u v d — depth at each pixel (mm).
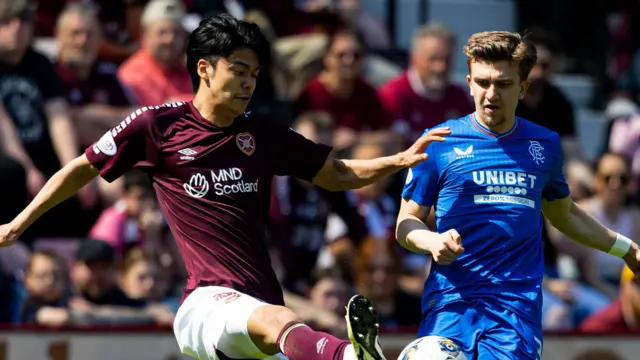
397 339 21453
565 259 25812
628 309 23906
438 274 13750
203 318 13664
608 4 34500
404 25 34719
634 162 29766
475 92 13570
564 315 24484
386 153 25312
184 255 14109
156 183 14188
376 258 23000
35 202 14016
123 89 25094
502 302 13438
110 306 21641
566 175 27078
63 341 20547
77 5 24906
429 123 26938
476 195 13570
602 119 32938
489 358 13289
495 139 13688
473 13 35219
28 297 21281
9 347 20375
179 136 14047
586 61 35031
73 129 24109
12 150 22922
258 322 13156
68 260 23109
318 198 24000
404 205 13953
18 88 23375
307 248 23750
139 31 27453
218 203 13961
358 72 26141
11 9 23188
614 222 26219
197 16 28328
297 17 29516
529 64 13406
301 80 28453
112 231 22703
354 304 12336
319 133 24641
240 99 13859
